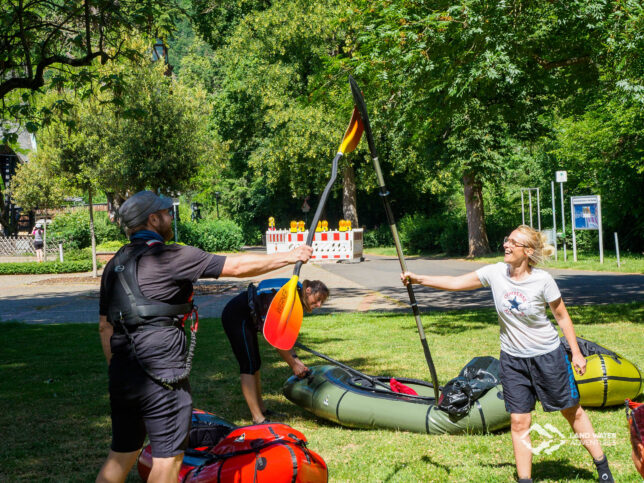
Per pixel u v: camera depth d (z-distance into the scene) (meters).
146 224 3.00
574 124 23.53
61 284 21.55
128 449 2.79
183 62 42.62
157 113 19.55
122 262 2.83
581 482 3.64
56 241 34.75
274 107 35.16
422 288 16.98
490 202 35.97
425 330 9.62
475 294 15.23
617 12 9.03
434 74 10.30
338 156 3.62
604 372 5.09
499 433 4.73
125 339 2.73
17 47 8.82
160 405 2.68
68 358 8.20
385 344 8.46
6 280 23.62
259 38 34.50
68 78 8.75
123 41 9.06
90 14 8.60
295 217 51.75
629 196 23.56
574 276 17.53
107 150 19.97
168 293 2.78
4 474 4.00
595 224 20.89
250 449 3.13
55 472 4.05
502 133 24.84
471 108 11.84
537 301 3.47
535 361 3.50
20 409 5.61
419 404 4.81
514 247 3.52
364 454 4.27
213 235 36.53
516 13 9.73
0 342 9.56
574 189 27.98
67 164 20.39
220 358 7.93
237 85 37.06
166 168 19.58
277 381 6.62
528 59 10.92
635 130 20.80
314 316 11.84
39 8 9.15
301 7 33.44
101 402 5.85
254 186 51.53
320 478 3.16
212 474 3.09
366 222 49.06
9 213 38.81
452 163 26.33
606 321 9.66
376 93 11.81
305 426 5.04
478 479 3.74
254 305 4.88
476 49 9.72
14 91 9.98
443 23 9.12
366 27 10.45
